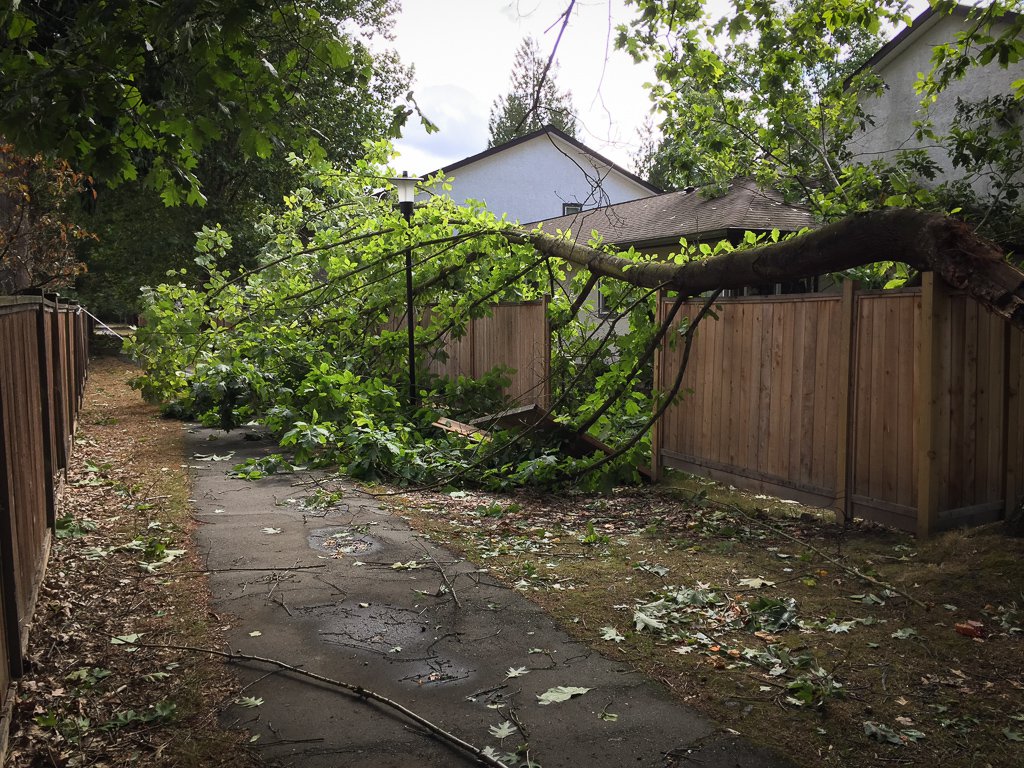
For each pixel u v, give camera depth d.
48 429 5.17
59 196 13.03
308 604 4.32
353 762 2.74
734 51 8.88
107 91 3.63
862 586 4.57
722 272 6.21
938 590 4.37
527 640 3.84
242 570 4.92
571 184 25.94
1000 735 2.88
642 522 6.31
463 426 9.11
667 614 4.17
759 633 3.92
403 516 6.38
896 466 5.50
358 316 11.79
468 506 6.87
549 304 9.91
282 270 11.66
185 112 4.12
